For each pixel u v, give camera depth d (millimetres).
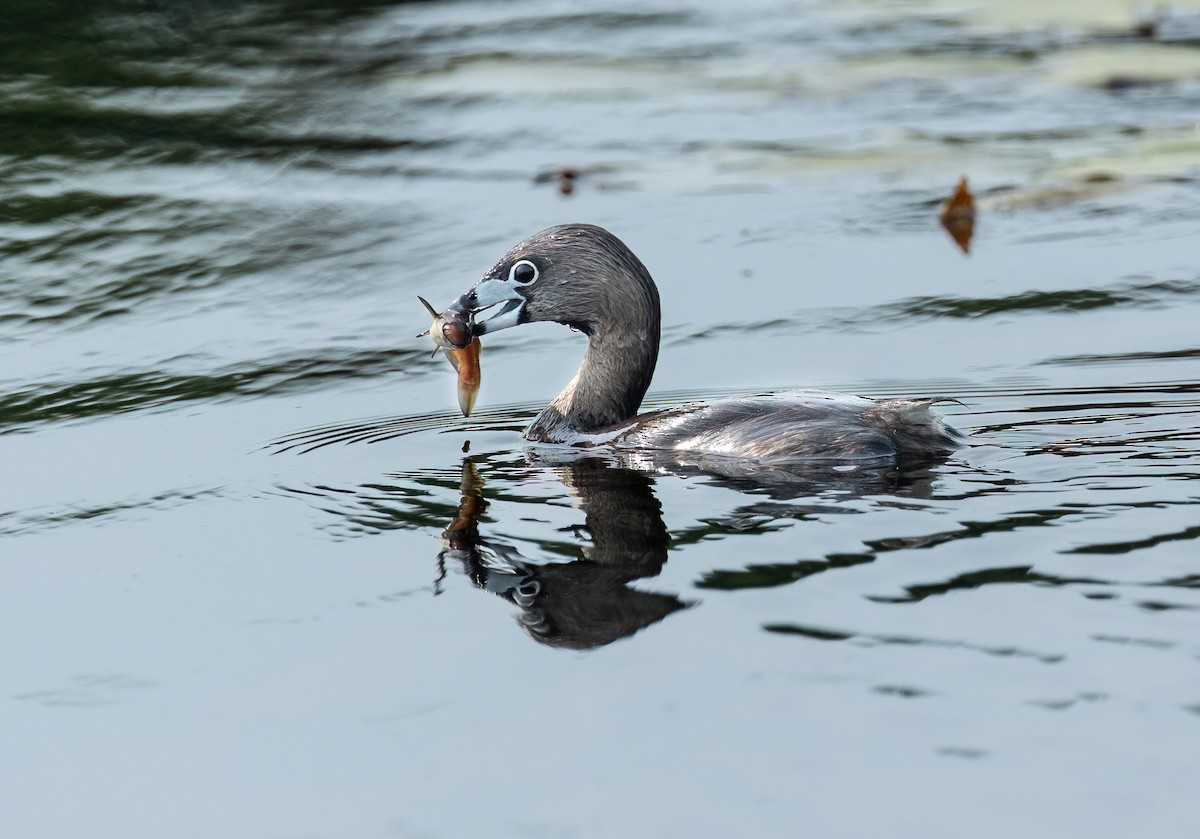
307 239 19750
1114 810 6461
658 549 9594
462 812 6770
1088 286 16938
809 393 12531
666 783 6859
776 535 9711
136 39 31062
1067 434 11789
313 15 33750
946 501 10188
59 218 20672
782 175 21844
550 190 21641
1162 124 24203
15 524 10938
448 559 9766
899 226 19703
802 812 6566
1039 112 25672
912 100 26984
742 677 7742
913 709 7332
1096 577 8742
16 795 7215
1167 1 33531
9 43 30469
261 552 10094
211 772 7297
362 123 25516
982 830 6379
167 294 18000
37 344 16375
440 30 32781
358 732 7547
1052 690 7445
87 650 8688
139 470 12164
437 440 12898
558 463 11977
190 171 22812
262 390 14641
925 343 15328
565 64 29281
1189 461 10938
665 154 23516
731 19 34125
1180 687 7422
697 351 15516
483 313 17078
